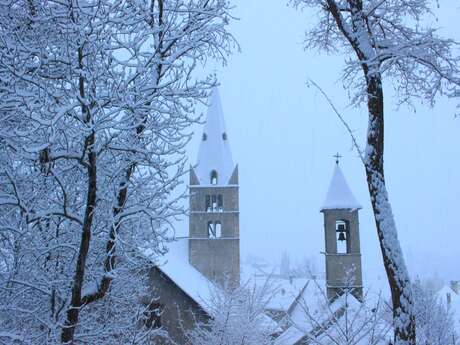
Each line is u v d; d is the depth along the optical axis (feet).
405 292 24.45
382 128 26.61
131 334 34.71
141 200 27.89
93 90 24.20
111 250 26.32
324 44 34.40
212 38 28.81
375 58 26.53
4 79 22.75
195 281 109.60
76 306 23.91
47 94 23.30
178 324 91.09
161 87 26.12
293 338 69.21
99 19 24.25
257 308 60.64
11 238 28.91
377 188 26.00
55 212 24.76
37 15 25.80
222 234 130.93
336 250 102.06
